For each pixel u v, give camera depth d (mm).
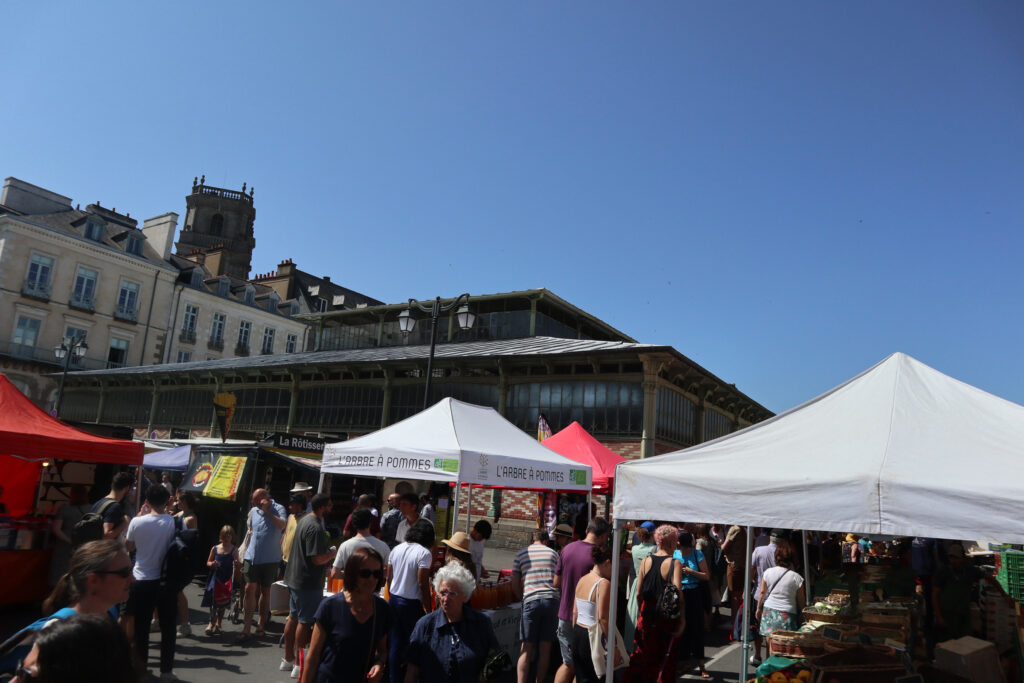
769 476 4688
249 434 18734
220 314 51375
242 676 6492
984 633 7910
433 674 3834
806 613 5961
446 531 12781
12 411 8680
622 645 5531
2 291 40000
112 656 1592
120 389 38375
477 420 9133
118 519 5891
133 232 47531
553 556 6395
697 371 22125
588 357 20609
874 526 4152
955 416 4820
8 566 8242
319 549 6660
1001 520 3803
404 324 15703
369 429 25531
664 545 6180
